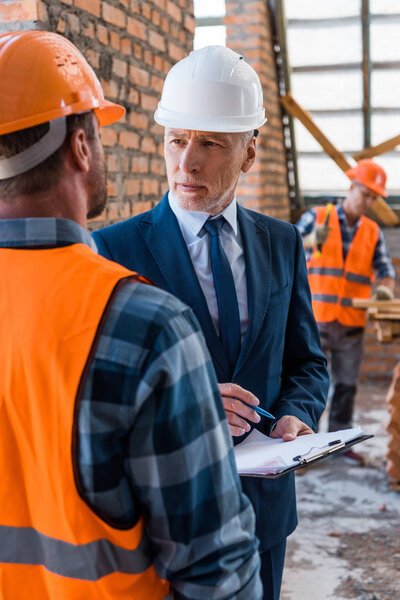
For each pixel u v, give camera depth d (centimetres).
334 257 378
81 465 68
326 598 245
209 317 132
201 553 71
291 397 141
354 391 388
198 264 136
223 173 130
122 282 71
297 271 150
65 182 75
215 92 127
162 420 68
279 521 138
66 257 73
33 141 72
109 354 67
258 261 140
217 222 136
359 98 525
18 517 72
